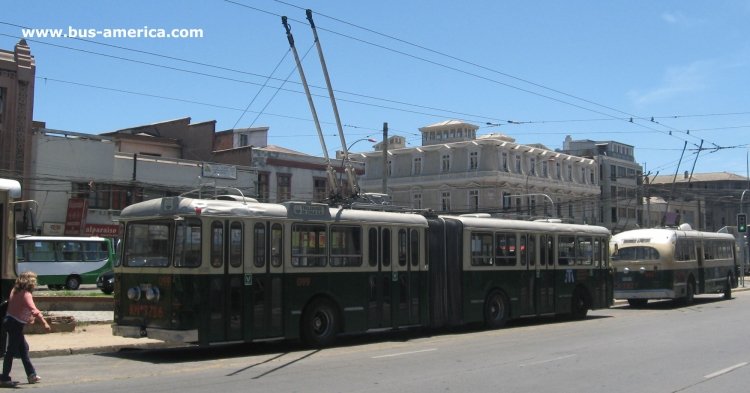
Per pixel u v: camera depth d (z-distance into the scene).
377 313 15.90
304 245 14.62
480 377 10.77
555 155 71.38
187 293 12.77
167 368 11.90
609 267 23.52
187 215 12.92
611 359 12.87
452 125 79.50
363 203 17.02
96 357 13.75
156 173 38.34
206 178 39.56
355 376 10.84
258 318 13.63
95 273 35.25
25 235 33.78
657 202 83.31
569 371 11.41
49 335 16.44
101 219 36.81
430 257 17.36
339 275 15.21
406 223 16.83
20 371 11.61
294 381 10.35
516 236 19.97
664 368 11.79
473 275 18.48
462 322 18.02
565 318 22.61
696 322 20.86
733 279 34.56
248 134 55.03
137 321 13.52
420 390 9.63
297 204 14.55
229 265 13.30
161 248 13.27
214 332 12.93
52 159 35.12
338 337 17.11
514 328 19.39
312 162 45.62
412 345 15.33
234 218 13.46
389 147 78.81
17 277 10.96
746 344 15.30
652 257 27.89
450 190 67.50
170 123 49.44
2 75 33.09
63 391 9.49
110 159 37.03
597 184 77.75
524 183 67.00
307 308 14.56
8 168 33.06
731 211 90.25
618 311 26.28
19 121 33.62
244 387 9.80
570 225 22.11
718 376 10.98
